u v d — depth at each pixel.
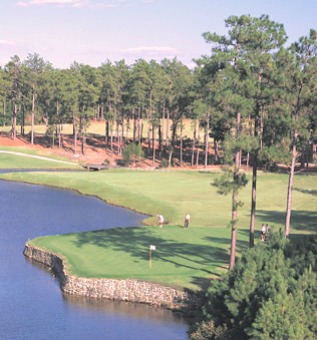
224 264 43.88
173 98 130.62
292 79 41.59
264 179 89.62
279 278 29.95
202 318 35.31
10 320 35.78
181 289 38.31
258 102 41.72
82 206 76.00
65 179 95.62
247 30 40.75
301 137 43.12
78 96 136.38
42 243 51.00
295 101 42.00
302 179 89.19
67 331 34.28
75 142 134.50
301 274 31.95
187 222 58.44
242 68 41.78
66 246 50.00
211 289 33.88
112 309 38.09
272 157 40.41
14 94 149.25
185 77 121.94
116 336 33.69
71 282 41.09
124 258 46.00
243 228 58.47
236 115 41.19
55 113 146.12
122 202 77.56
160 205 73.19
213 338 32.25
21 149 134.50
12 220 65.56
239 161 41.03
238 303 31.39
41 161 125.38
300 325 27.53
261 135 42.31
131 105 135.38
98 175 100.12
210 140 159.38
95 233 55.44
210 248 49.03
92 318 36.44
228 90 40.19
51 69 151.88
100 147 144.12
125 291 39.84
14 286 42.22
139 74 131.38
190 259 45.53
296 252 34.56
